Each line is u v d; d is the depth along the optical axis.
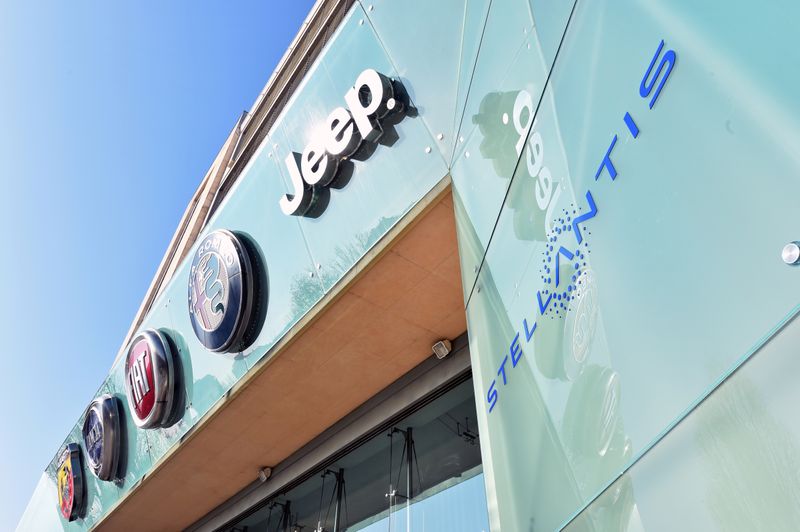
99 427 14.73
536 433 3.37
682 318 2.05
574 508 2.78
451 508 7.85
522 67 4.17
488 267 4.70
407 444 9.12
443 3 7.04
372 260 7.53
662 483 2.06
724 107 1.94
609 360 2.53
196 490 13.12
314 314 8.38
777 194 1.68
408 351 8.99
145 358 12.62
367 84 7.83
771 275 1.67
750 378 1.71
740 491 1.71
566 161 3.21
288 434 11.05
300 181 8.97
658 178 2.27
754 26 1.85
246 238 10.41
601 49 2.89
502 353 4.17
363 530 9.19
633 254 2.41
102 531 15.28
